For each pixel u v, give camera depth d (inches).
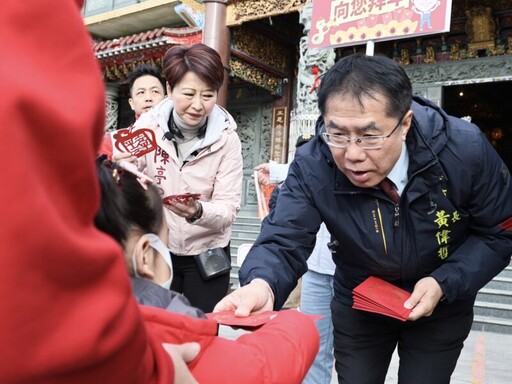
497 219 78.3
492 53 417.1
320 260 123.0
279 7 387.9
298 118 344.2
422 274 79.8
